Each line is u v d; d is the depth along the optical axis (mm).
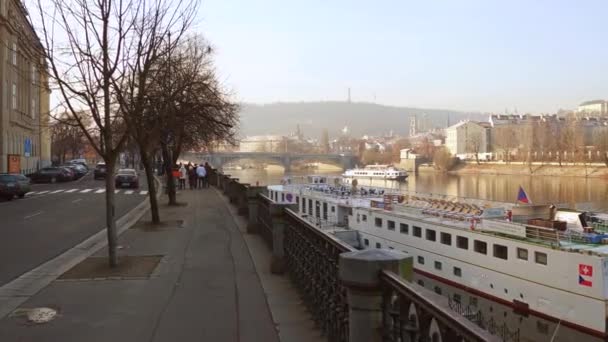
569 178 87375
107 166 9789
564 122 118750
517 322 21500
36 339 5820
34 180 50656
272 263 9227
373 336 3746
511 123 141125
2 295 7730
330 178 53906
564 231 22859
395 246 29844
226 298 7520
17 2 11586
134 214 19891
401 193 40656
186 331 6074
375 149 148250
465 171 113188
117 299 7484
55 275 9094
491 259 23328
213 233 14273
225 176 32188
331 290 5402
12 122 51000
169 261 10328
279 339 5785
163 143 22594
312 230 6398
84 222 18547
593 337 18812
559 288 20141
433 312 2887
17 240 14219
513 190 69875
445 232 26094
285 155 112312
